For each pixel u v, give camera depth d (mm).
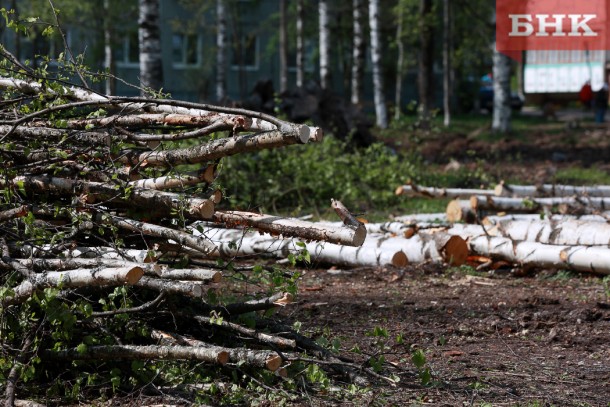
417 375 8711
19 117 8602
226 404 7645
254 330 8172
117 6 47812
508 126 44500
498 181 27281
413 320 11312
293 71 67875
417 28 46156
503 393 8258
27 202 8469
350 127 29828
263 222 8055
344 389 8016
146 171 8484
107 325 8016
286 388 7973
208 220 8242
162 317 8336
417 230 15102
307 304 12023
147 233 7930
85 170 8297
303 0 54344
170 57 62250
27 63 8945
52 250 8133
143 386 7824
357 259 14680
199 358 7383
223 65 51844
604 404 8000
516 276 14312
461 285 13469
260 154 21844
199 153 7793
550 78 66875
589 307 12008
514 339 10523
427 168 30281
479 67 63031
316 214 20938
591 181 27875
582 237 14000
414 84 68500
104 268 7262
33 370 7605
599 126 50562
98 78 9023
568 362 9500
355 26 46281
